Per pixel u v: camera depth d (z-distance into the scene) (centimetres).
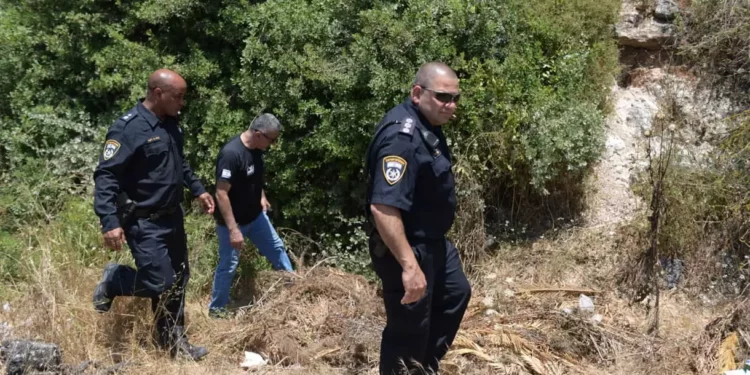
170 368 428
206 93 641
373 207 336
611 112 665
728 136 584
